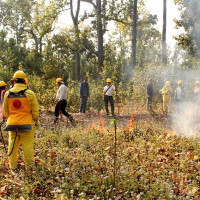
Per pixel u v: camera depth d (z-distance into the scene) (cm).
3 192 431
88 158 580
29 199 421
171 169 555
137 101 1772
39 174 495
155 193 437
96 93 1557
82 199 405
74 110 1491
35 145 677
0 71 2306
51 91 1498
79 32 3150
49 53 2856
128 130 838
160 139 777
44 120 1089
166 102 1374
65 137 752
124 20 3278
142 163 573
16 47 3975
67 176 480
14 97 504
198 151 666
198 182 503
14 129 500
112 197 428
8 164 549
